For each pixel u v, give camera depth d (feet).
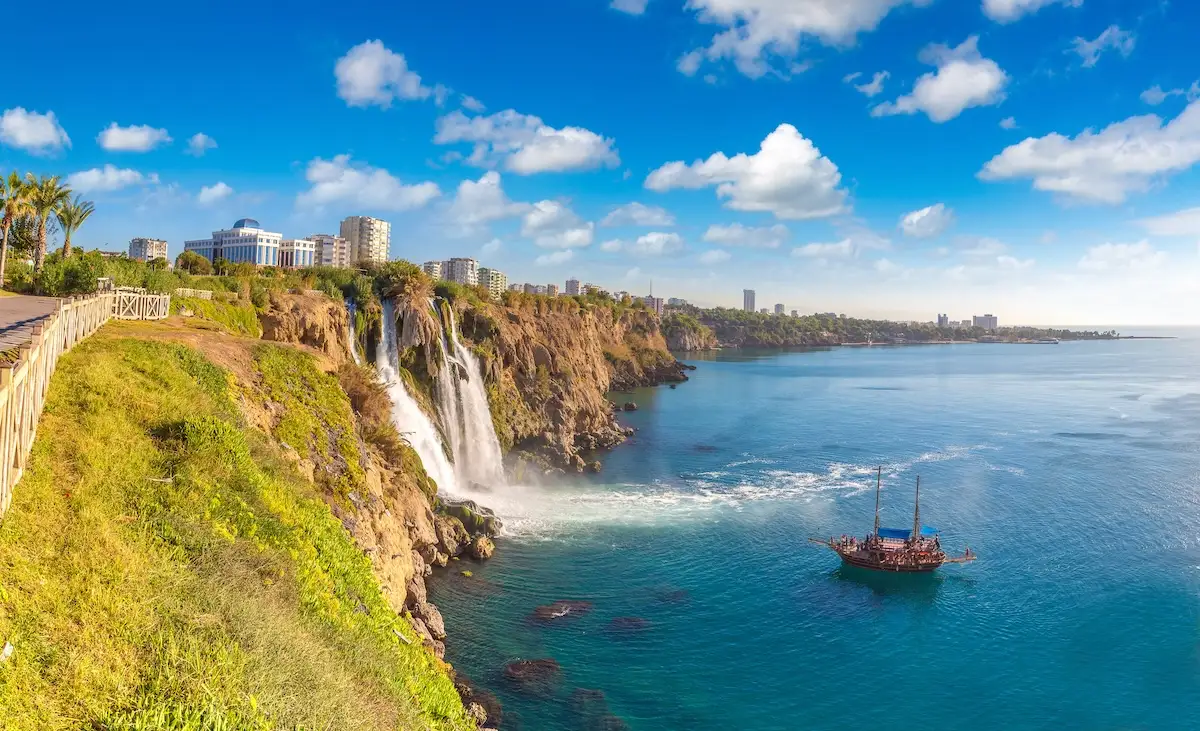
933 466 246.68
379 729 48.19
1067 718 101.91
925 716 101.19
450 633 115.14
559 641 115.75
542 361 297.94
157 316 130.82
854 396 459.32
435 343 211.00
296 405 104.01
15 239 223.51
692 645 117.39
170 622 42.29
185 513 55.16
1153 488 216.95
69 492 49.78
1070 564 155.94
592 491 208.74
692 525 175.63
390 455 134.82
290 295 181.37
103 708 34.17
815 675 110.63
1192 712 103.30
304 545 67.56
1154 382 579.89
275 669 43.88
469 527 156.46
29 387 49.78
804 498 203.00
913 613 131.85
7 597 37.42
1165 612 132.98
